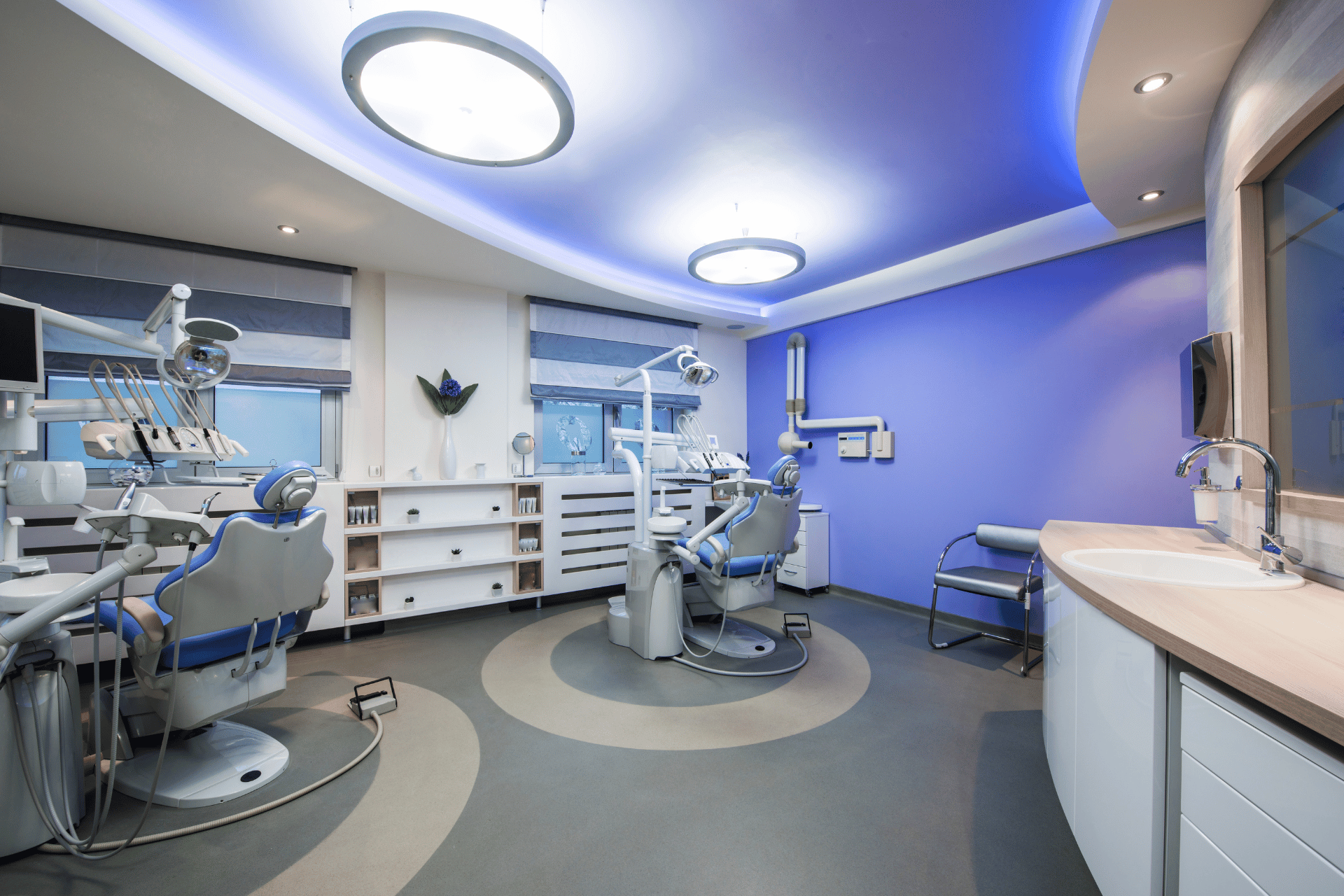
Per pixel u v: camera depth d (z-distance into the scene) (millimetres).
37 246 2775
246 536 1598
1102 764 1210
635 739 2199
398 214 2783
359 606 3492
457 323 3963
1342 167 1343
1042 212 3229
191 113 1943
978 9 1749
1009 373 3527
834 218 3309
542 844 1597
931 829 1673
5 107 1891
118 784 1823
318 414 3613
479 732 2254
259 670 1937
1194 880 918
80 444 2996
